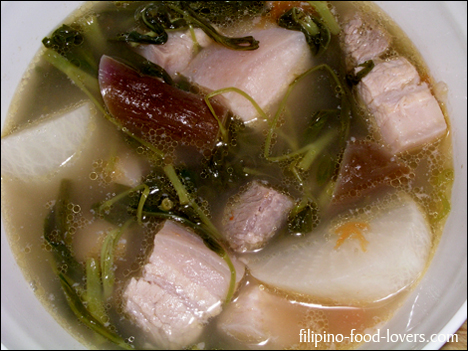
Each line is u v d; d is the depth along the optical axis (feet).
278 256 0.80
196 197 0.82
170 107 0.81
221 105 0.84
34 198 0.84
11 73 0.89
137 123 0.82
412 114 0.83
